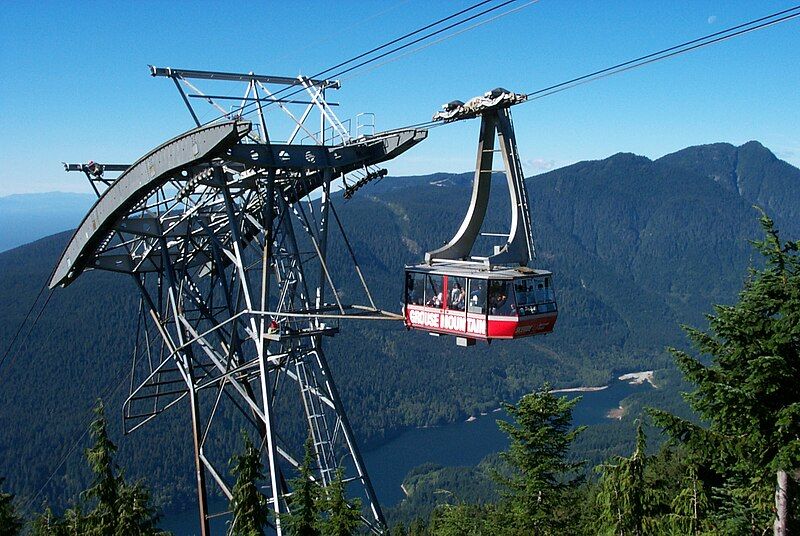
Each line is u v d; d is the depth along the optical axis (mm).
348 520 26828
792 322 20016
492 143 33219
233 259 42375
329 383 42906
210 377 50250
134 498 38281
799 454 19500
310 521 27328
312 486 28109
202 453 46125
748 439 20641
